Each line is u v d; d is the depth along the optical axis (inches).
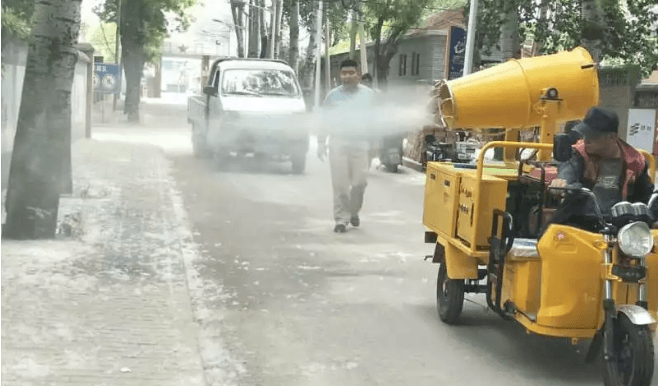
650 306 218.8
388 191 669.9
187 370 224.5
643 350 200.4
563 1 765.9
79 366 223.3
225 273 347.3
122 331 255.4
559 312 217.2
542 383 227.3
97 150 904.9
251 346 252.1
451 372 234.5
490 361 244.7
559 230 216.5
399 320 285.1
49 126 389.7
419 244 423.5
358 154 454.3
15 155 388.8
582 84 275.1
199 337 257.4
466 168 282.0
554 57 280.8
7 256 348.8
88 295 295.1
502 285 241.0
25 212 388.8
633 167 233.1
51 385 208.7
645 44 764.6
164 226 447.2
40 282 308.7
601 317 216.7
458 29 855.1
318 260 379.2
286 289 323.3
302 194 615.5
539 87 274.1
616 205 211.6
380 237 441.4
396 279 345.1
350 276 348.5
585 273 215.8
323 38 2126.0
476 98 273.3
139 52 1691.7
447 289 278.1
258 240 422.6
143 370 222.7
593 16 749.3
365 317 287.3
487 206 250.1
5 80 636.7
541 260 220.5
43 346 238.1
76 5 391.9
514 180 260.7
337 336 265.0
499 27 780.0
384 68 1498.5
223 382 221.3
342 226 452.1
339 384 223.3
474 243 250.4
